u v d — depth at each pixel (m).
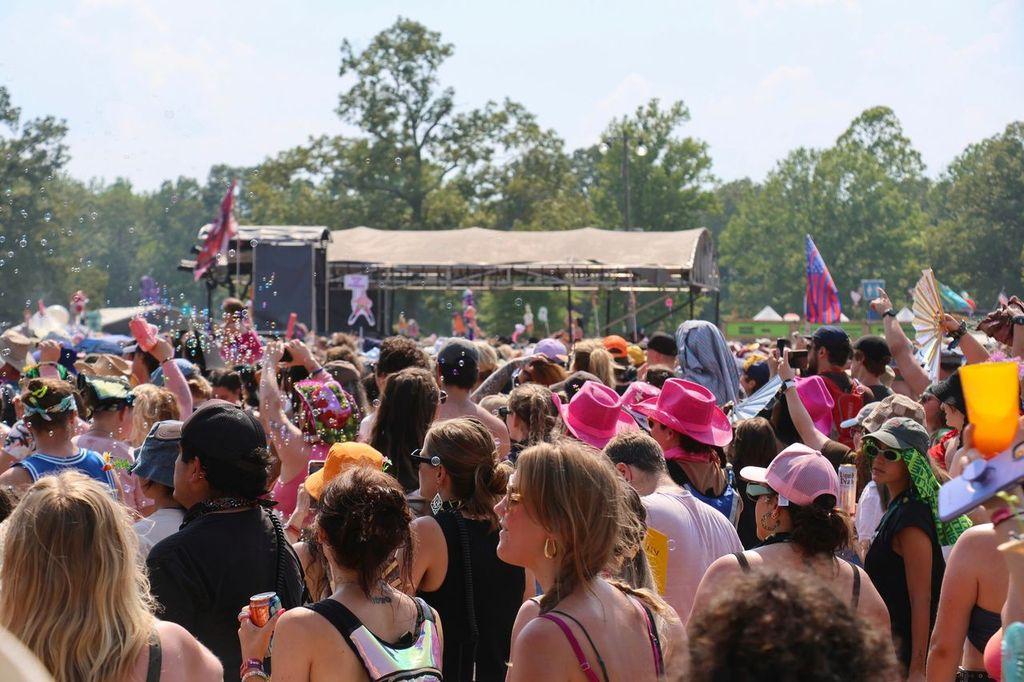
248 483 3.83
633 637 3.03
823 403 7.17
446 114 57.69
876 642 1.82
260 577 3.76
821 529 3.89
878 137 95.69
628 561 3.53
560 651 2.92
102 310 39.56
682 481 5.04
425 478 4.35
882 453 4.62
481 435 4.35
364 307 28.28
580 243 30.03
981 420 2.68
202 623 3.67
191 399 7.33
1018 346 6.36
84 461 5.24
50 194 52.25
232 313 9.27
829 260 88.50
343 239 31.41
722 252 100.44
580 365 8.69
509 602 4.26
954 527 4.57
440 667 3.38
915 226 89.12
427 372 5.53
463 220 58.62
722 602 1.86
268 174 56.56
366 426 6.62
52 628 2.80
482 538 4.26
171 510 4.27
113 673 2.82
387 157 56.12
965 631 3.78
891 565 4.61
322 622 3.20
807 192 92.06
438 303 59.59
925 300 7.10
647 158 79.81
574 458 3.13
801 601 1.83
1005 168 76.06
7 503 4.05
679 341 8.94
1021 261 75.00
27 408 5.18
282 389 7.10
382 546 3.32
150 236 82.50
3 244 50.22
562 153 61.91
